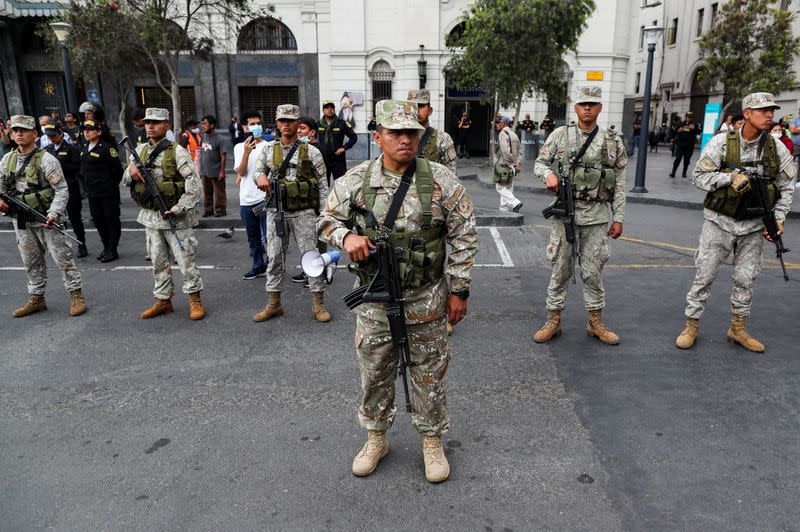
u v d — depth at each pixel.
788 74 24.48
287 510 2.74
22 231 5.29
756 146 4.11
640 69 44.28
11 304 5.82
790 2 27.75
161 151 5.04
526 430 3.40
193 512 2.73
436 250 2.70
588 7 15.42
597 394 3.81
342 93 21.86
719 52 25.81
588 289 4.59
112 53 13.92
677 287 6.08
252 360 4.43
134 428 3.49
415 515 2.70
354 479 2.97
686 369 4.14
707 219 4.36
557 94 16.81
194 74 21.53
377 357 2.85
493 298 5.81
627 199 12.33
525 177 16.19
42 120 7.50
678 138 15.52
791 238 8.53
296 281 6.47
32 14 19.19
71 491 2.90
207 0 14.83
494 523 2.63
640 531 2.56
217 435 3.39
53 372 4.27
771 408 3.59
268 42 21.81
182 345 4.74
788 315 5.17
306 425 3.49
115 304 5.79
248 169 6.41
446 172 2.71
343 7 21.11
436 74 21.67
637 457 3.11
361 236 2.65
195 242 5.29
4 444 3.33
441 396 2.93
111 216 7.37
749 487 2.85
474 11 15.92
